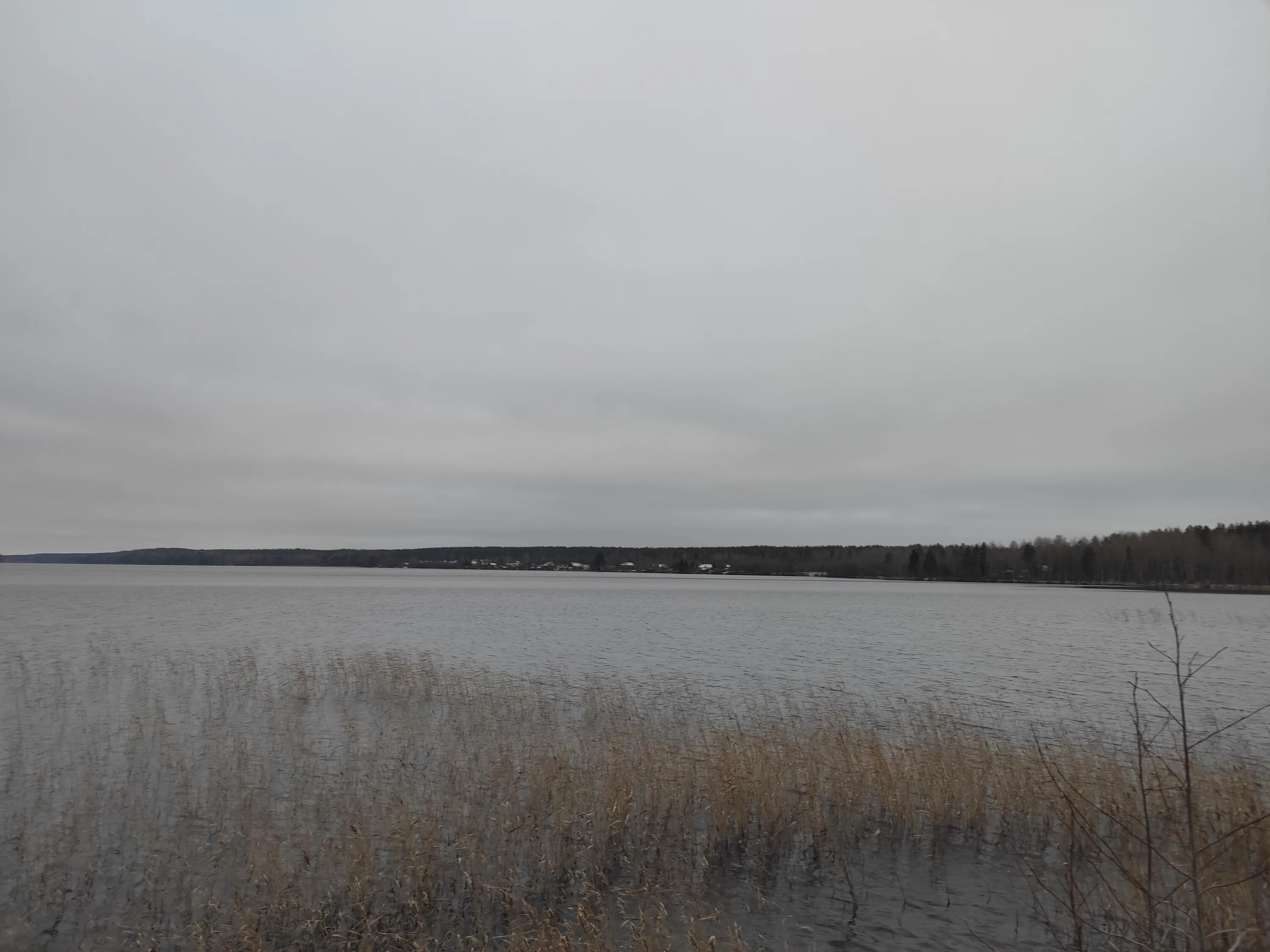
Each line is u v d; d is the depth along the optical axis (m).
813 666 39.91
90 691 26.98
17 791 15.34
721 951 9.38
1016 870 11.92
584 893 10.98
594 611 87.25
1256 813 11.33
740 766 14.18
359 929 9.78
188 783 14.80
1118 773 13.88
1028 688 33.19
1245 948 7.92
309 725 21.67
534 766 14.81
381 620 68.50
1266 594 145.62
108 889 10.86
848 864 12.27
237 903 9.93
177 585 161.38
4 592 119.25
